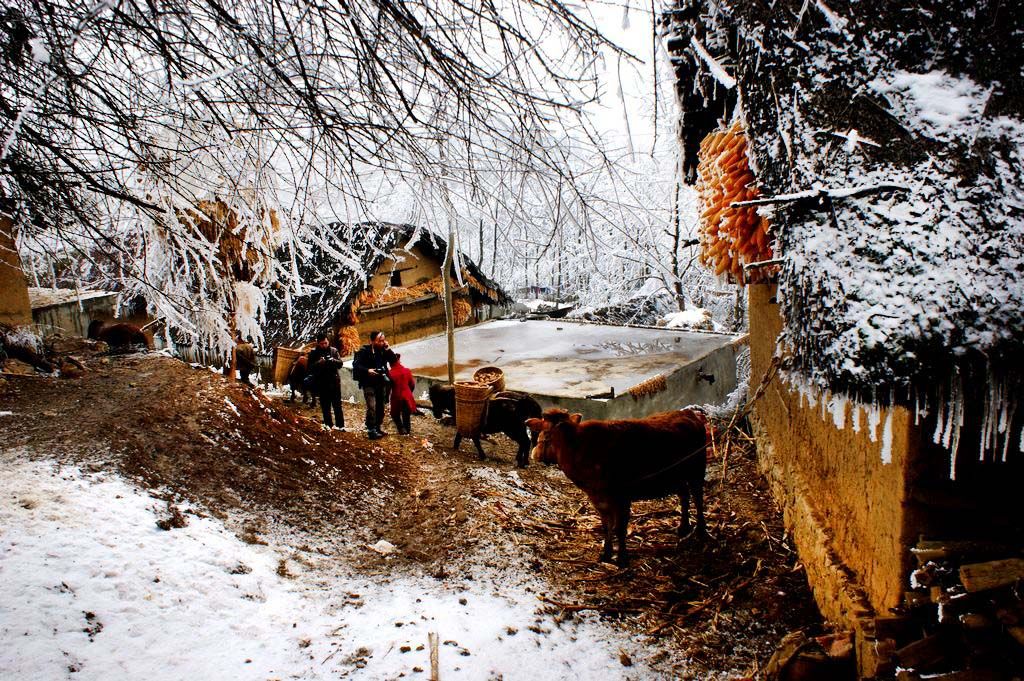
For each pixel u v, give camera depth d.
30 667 2.97
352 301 15.13
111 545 3.97
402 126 2.95
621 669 3.90
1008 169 2.37
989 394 2.25
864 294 2.38
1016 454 2.96
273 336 14.70
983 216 2.33
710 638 4.22
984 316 2.21
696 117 4.82
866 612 3.45
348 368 12.70
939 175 2.43
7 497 4.22
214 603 3.81
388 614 4.16
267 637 3.68
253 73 2.84
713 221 4.39
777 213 2.85
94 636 3.29
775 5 2.96
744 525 5.96
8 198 3.12
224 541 4.53
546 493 7.25
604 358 13.55
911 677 2.74
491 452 9.05
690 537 5.75
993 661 2.61
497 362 13.44
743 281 4.64
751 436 8.41
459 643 3.88
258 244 3.69
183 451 5.64
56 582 3.50
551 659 3.90
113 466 5.01
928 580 2.97
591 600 4.68
